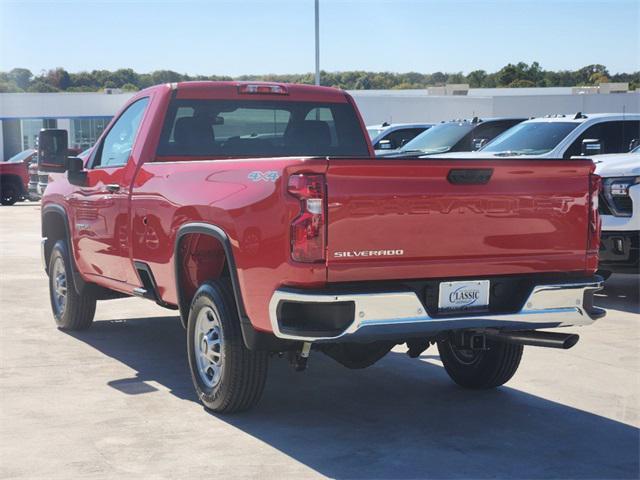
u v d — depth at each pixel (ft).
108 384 22.20
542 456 16.99
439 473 16.05
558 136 39.88
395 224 17.03
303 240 16.61
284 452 17.15
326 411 19.95
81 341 27.32
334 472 16.06
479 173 17.65
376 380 22.84
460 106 134.31
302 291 16.65
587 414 19.76
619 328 29.09
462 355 21.91
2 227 66.74
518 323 18.30
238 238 18.08
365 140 25.80
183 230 20.15
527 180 18.24
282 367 24.36
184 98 23.70
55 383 22.26
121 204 23.70
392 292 16.78
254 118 24.43
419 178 17.19
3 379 22.61
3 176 93.66
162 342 27.27
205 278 21.17
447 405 20.48
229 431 18.45
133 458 16.79
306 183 16.53
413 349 20.36
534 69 445.78
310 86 25.27
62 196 28.07
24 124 194.59
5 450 17.22
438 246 17.44
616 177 32.17
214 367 19.65
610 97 130.72
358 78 462.19
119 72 437.17
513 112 132.36
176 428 18.63
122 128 25.52
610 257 32.53
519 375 23.21
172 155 23.49
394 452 17.17
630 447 17.53
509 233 18.11
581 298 18.79
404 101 135.54
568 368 23.88
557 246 18.70
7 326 29.60
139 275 23.35
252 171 17.99
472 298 17.97
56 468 16.25
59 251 28.45
